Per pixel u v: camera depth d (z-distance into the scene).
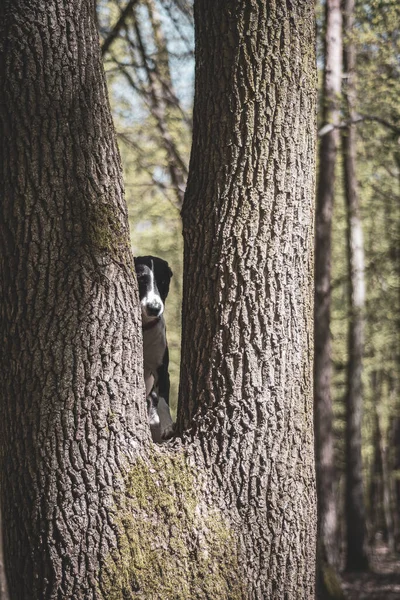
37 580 2.94
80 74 3.09
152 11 8.17
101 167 3.11
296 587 3.21
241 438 3.21
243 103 3.28
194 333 3.34
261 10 3.28
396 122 8.86
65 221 3.01
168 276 4.78
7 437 3.04
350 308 15.19
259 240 3.26
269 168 3.28
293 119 3.31
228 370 3.24
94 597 2.90
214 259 3.30
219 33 3.33
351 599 12.15
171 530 3.04
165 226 14.82
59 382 2.96
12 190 3.00
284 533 3.19
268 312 3.25
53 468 2.94
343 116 9.77
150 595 2.93
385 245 17.34
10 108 3.02
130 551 2.94
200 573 3.02
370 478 26.88
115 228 3.12
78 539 2.93
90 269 3.01
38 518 2.95
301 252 3.34
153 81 8.12
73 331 2.98
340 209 16.86
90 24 3.17
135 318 3.16
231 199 3.29
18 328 3.00
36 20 3.04
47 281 2.98
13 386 3.01
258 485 3.18
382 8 8.63
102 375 3.01
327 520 10.93
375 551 22.81
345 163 13.73
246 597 3.11
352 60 10.70
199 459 3.21
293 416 3.27
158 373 4.59
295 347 3.29
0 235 3.04
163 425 4.52
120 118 10.02
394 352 21.69
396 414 23.58
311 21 3.41
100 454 2.98
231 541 3.12
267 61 3.28
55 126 3.02
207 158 3.37
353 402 15.59
